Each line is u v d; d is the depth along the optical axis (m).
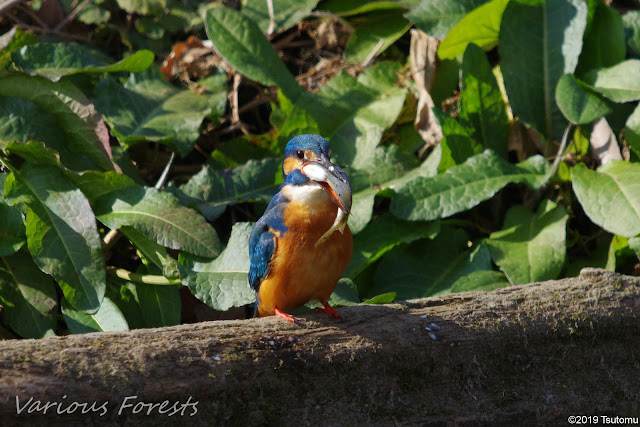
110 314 8.35
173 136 10.22
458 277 9.45
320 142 6.36
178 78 11.64
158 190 8.85
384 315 6.57
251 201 9.90
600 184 9.25
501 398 6.66
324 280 6.25
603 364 7.10
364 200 9.62
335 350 6.14
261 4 12.53
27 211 8.26
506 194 10.93
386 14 12.24
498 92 10.73
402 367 6.39
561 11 10.77
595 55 11.05
